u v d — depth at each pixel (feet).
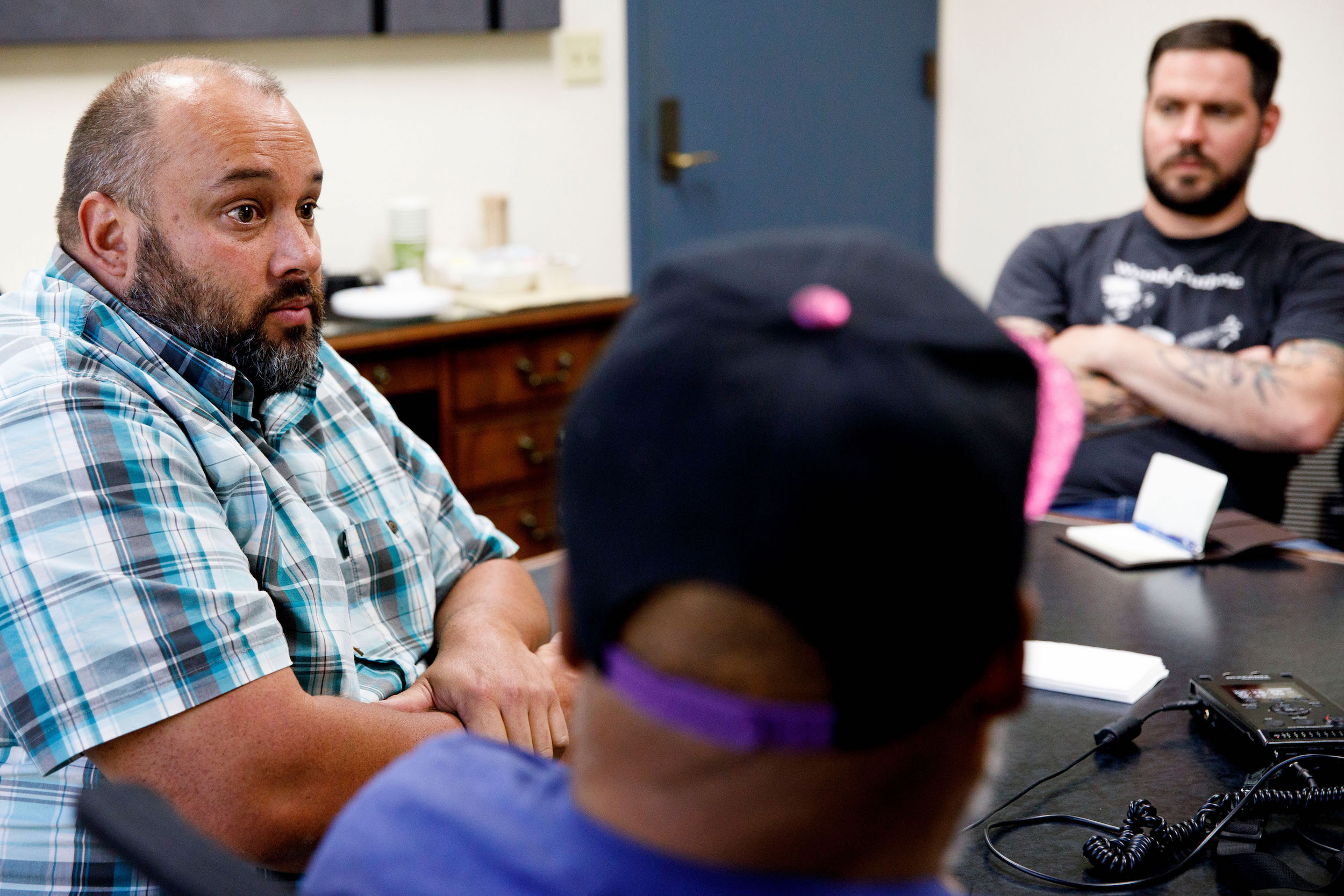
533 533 10.18
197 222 3.86
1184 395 7.26
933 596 1.24
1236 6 11.98
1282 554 5.49
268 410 4.27
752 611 1.24
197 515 3.58
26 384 3.52
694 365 1.27
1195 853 3.11
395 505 4.69
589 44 11.71
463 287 10.14
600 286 12.30
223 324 3.95
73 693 3.28
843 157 13.64
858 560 1.21
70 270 3.99
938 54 14.11
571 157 11.84
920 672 1.26
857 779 1.30
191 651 3.36
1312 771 3.48
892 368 1.25
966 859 3.18
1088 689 4.10
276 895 1.68
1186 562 5.34
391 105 10.65
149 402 3.65
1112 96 12.99
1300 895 2.90
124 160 3.85
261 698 3.44
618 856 1.36
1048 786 3.53
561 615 1.49
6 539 3.33
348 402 4.76
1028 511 1.35
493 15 10.78
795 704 1.26
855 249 1.38
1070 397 2.98
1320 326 7.32
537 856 1.42
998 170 14.08
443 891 1.45
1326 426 7.11
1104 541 5.57
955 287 1.38
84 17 8.89
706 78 12.48
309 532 4.08
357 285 9.81
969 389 1.29
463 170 11.18
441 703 4.15
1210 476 5.35
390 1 10.14
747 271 1.34
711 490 1.23
